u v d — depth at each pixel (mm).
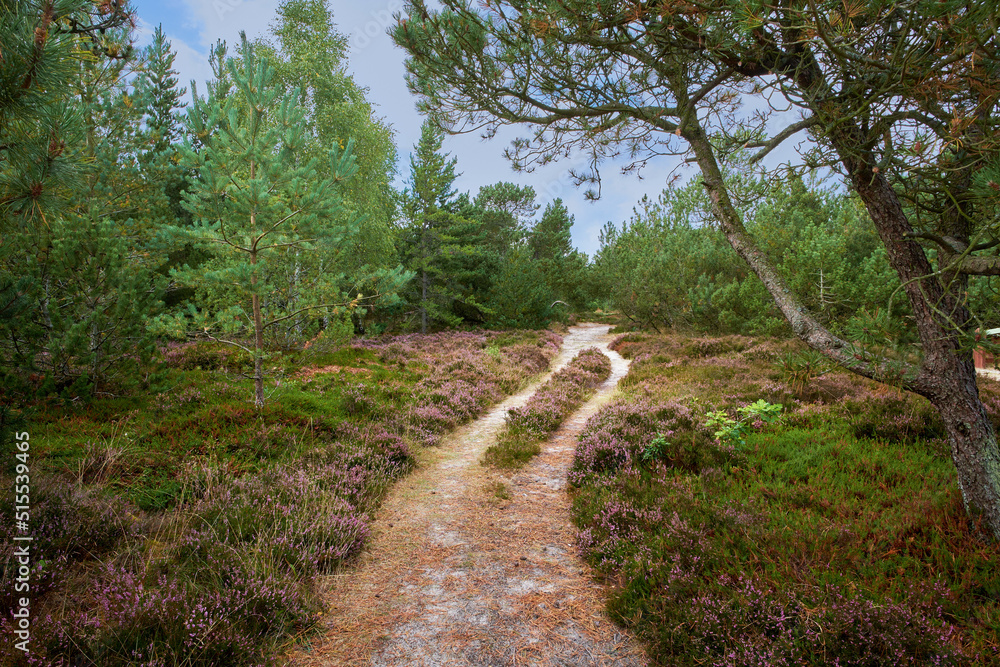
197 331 8352
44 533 3580
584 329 33562
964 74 2705
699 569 3582
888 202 3900
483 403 10562
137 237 10133
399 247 26062
